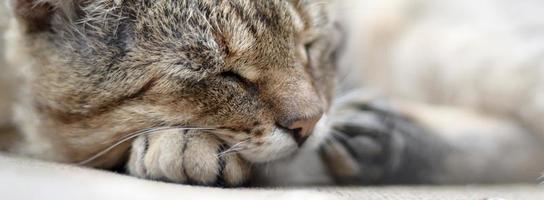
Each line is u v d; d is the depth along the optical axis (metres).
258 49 0.32
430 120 0.39
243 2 0.32
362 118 0.36
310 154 0.35
